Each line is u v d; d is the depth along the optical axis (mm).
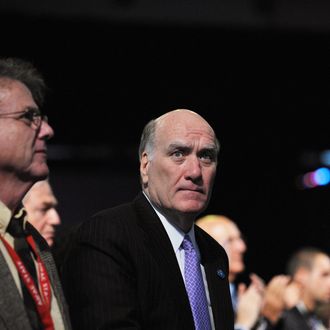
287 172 12328
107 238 3020
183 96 10352
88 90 9820
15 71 2811
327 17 9781
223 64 10172
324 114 10953
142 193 3295
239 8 9617
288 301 6496
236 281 9609
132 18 9344
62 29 9172
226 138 11234
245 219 12664
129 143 10789
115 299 2906
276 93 10625
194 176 3104
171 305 3000
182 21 9508
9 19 8875
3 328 2404
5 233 2605
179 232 3203
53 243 4699
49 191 4461
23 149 2602
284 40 9945
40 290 2633
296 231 12594
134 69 9891
